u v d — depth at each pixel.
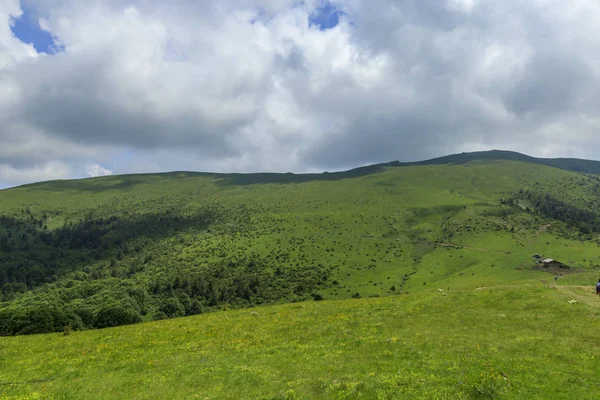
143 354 32.31
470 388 20.39
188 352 31.98
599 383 20.77
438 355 26.38
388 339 31.06
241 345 32.84
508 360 24.69
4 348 37.69
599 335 29.20
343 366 25.45
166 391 23.59
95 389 24.86
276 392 21.83
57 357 33.25
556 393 19.75
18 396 24.14
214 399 21.78
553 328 31.81
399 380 22.02
